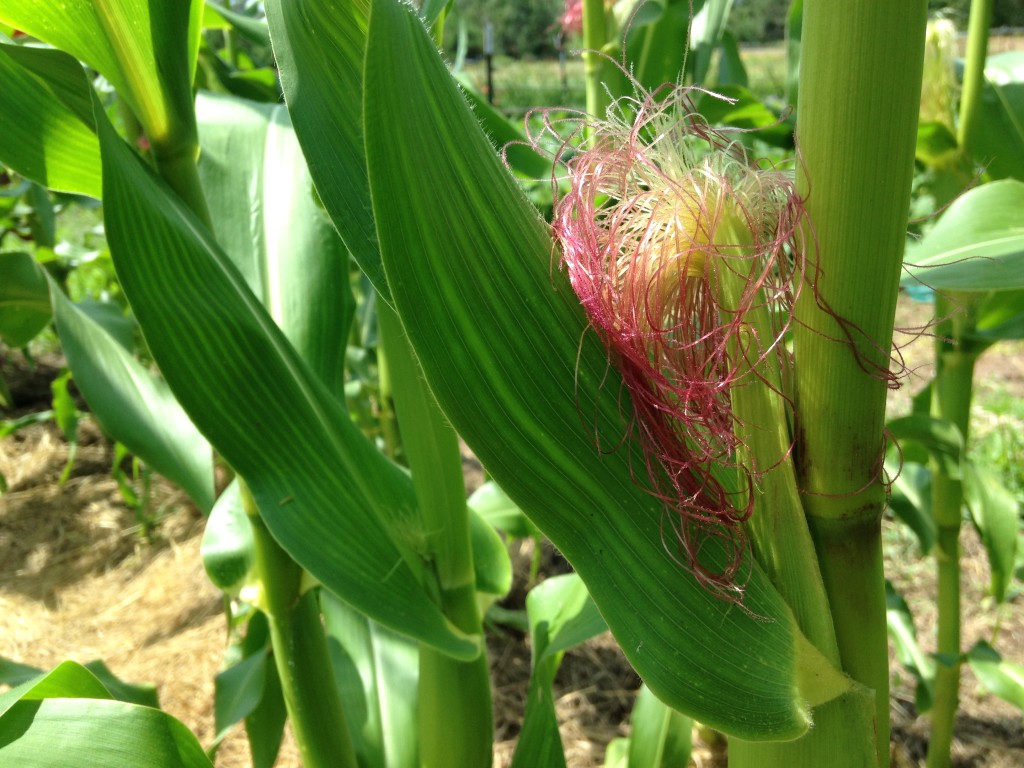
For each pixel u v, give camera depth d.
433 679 0.41
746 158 0.25
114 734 0.29
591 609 0.45
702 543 0.24
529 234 0.24
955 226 0.38
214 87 0.64
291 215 0.44
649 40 0.68
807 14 0.22
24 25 0.30
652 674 0.24
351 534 0.35
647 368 0.24
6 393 0.88
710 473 0.24
